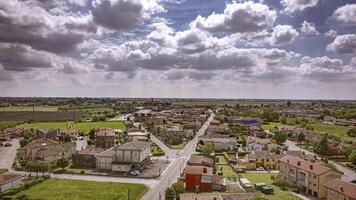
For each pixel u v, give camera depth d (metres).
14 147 172.50
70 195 93.12
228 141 169.50
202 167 104.31
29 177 112.00
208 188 98.12
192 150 164.12
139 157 124.00
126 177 114.56
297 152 140.50
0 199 88.75
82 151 137.38
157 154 151.12
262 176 116.56
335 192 86.62
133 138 190.25
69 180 110.25
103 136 170.25
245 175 117.50
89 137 195.12
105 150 135.88
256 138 175.38
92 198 90.44
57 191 97.00
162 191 97.56
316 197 94.06
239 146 176.25
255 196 81.81
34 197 90.94
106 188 100.38
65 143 160.62
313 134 193.62
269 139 183.00
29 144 155.25
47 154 137.62
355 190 82.12
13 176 103.19
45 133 192.62
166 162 136.88
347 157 147.62
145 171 121.94
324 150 154.88
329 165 118.31
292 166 104.69
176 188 92.81
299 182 101.25
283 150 160.88
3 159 143.25
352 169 129.50
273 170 126.81
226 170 125.12
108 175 117.19
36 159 137.12
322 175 93.12
